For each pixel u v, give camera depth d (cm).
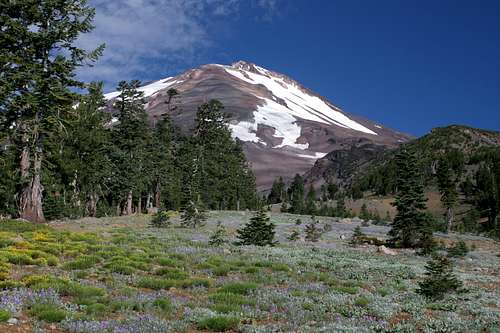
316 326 1380
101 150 6938
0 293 1420
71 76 4312
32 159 4328
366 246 4828
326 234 6022
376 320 1528
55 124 4275
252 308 1534
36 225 3412
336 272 2528
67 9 4184
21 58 4016
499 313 1728
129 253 2392
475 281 2714
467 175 14675
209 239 3788
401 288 2191
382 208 13800
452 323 1521
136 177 7506
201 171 9956
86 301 1405
